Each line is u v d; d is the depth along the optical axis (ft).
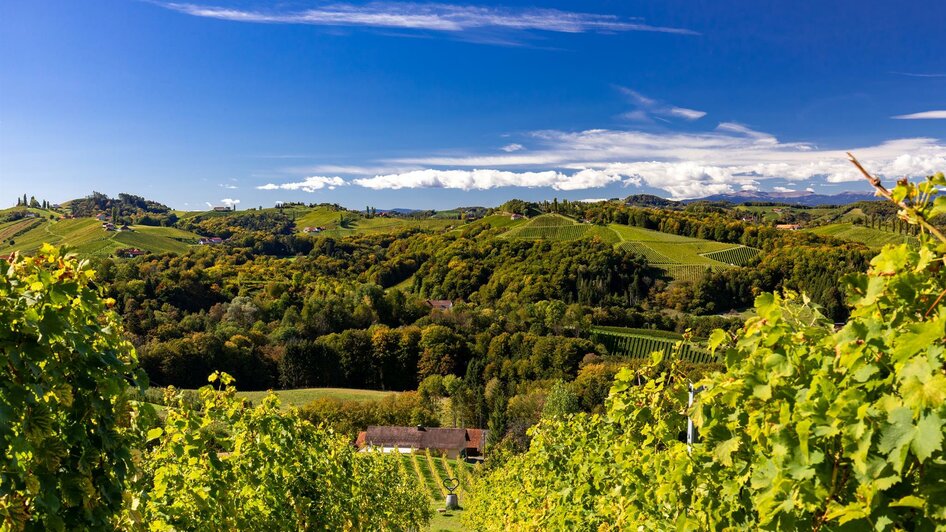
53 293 9.27
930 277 6.29
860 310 6.97
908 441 5.70
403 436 154.81
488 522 60.64
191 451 16.47
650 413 15.34
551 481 28.53
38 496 9.25
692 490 12.41
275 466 22.67
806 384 8.21
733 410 10.48
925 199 6.29
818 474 7.09
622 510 17.31
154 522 14.61
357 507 34.99
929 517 6.04
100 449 10.42
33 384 8.97
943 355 5.54
